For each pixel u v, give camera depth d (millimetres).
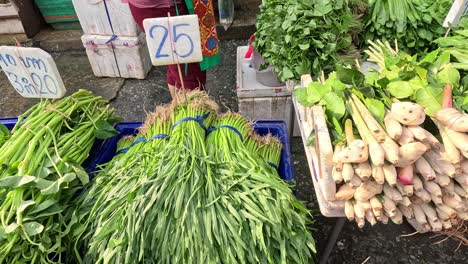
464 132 869
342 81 1062
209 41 1765
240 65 2115
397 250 1571
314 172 1128
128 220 990
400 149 863
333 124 998
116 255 976
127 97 2611
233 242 983
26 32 3131
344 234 1634
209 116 1408
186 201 1029
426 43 1621
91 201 1172
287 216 1045
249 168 1165
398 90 983
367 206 943
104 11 2486
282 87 1890
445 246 1578
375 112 952
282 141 1508
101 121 1488
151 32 1158
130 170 1177
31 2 3117
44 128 1293
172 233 995
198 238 980
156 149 1227
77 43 3143
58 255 1100
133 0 1679
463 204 935
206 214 1018
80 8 2494
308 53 1510
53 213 1094
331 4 1459
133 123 1641
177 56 1224
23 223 1031
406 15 1566
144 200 1018
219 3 2969
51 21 3186
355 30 1611
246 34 3156
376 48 1431
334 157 906
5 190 1122
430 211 974
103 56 2695
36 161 1192
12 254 1002
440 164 898
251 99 1936
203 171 1129
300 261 1015
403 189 911
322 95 1033
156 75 2830
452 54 1191
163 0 1616
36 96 1340
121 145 1485
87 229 1121
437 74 1068
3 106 2594
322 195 1053
